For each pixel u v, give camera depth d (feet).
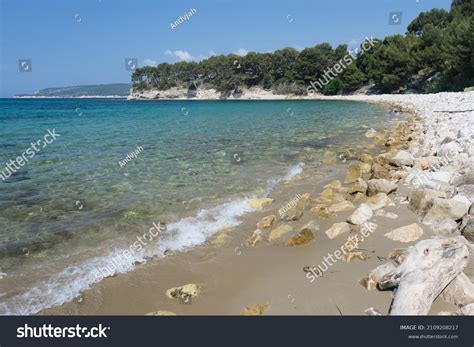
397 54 242.37
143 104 251.19
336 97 272.10
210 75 394.11
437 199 23.89
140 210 29.48
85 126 90.63
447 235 21.61
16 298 17.80
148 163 45.39
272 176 39.42
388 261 19.36
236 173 40.68
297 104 208.95
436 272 15.30
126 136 69.77
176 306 16.78
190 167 43.37
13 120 109.29
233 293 17.63
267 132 74.23
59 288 18.63
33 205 30.48
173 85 410.11
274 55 350.84
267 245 22.86
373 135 65.36
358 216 24.89
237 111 152.25
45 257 21.86
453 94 151.02
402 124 74.69
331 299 16.39
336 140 62.08
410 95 195.21
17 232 25.27
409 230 21.98
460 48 176.14
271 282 18.35
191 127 86.28
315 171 41.42
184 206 30.42
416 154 44.06
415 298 14.57
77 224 26.71
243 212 29.12
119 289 18.43
